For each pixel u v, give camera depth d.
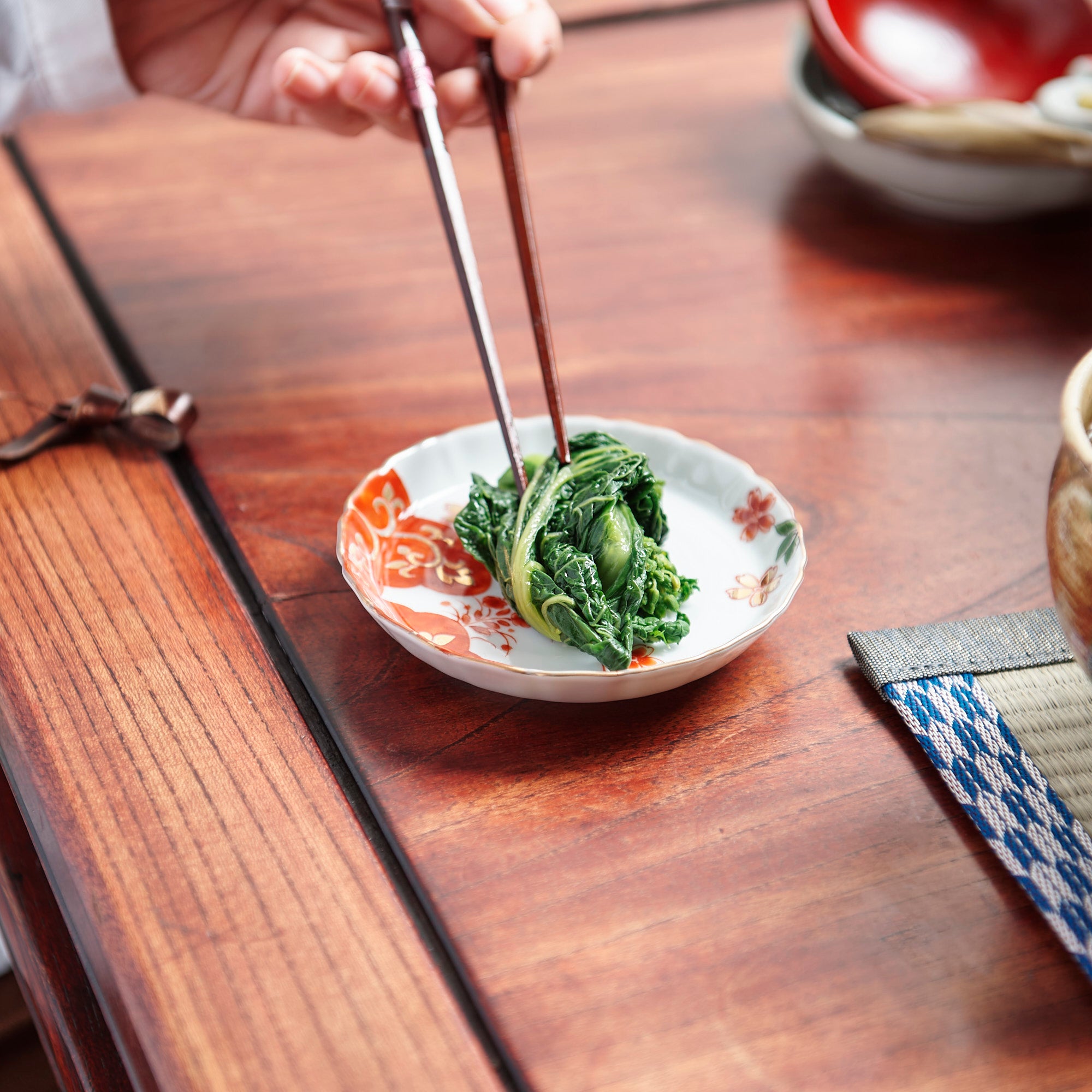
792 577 0.55
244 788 0.52
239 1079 0.47
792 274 0.71
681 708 0.54
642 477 0.56
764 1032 0.48
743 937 0.50
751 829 0.51
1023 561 0.58
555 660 0.55
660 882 0.50
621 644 0.54
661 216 0.74
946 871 0.51
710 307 0.69
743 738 0.53
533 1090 0.47
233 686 0.54
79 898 0.50
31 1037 0.75
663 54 0.90
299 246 0.73
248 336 0.68
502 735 0.53
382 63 0.62
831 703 0.54
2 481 0.60
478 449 0.60
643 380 0.65
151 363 0.67
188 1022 0.48
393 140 0.80
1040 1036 0.48
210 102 0.72
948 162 0.70
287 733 0.53
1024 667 0.54
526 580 0.55
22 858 0.56
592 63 0.89
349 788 0.52
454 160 0.78
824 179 0.77
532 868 0.51
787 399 0.65
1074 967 0.49
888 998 0.49
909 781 0.52
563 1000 0.49
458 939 0.49
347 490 0.61
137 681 0.54
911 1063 0.48
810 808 0.52
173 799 0.52
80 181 0.77
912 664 0.54
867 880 0.50
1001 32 0.75
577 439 0.59
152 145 0.79
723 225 0.74
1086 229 0.73
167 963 0.49
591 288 0.70
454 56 0.69
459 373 0.66
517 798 0.52
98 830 0.51
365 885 0.50
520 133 0.80
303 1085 0.47
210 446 0.63
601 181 0.76
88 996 0.54
